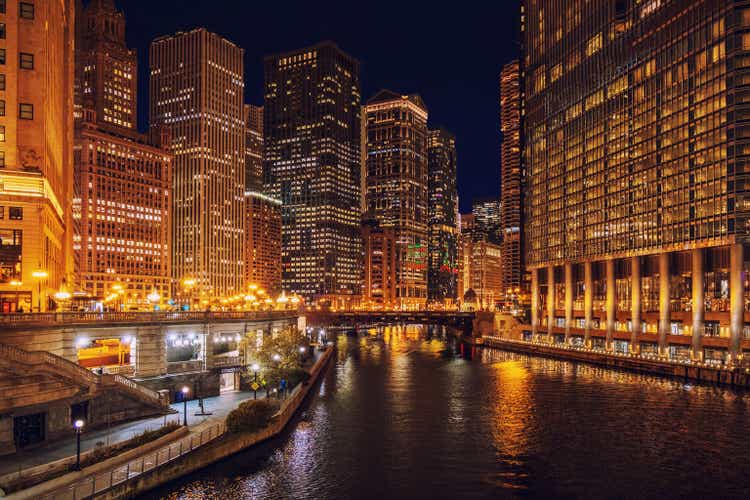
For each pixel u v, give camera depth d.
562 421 75.94
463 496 50.22
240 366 82.81
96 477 43.38
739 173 112.69
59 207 114.12
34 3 86.44
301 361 107.31
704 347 120.12
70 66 143.75
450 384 106.88
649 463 58.75
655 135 135.50
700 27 122.50
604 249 154.12
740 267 111.88
